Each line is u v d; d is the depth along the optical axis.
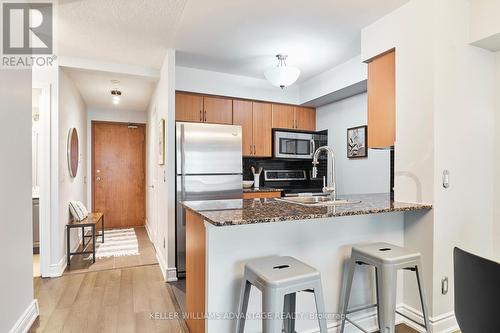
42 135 3.07
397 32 2.27
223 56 3.29
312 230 1.93
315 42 2.91
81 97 4.63
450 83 2.07
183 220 3.17
